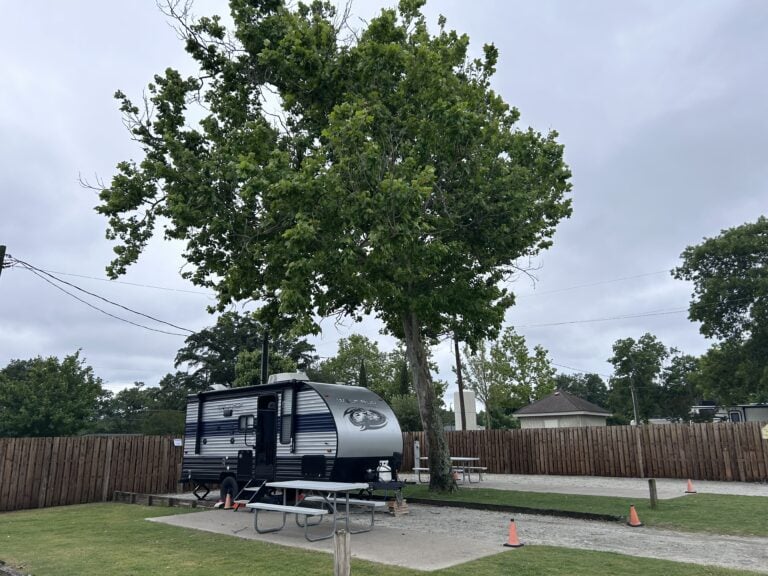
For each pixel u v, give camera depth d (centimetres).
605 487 1777
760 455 1912
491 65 1617
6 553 938
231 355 5422
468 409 3794
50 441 1777
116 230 1459
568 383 9400
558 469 2345
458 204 1455
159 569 773
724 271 3981
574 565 746
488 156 1477
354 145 1165
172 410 5453
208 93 1530
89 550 936
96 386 4353
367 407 1388
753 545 890
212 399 1622
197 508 1514
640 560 771
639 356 6631
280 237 1261
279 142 1488
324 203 1125
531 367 4444
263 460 1464
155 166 1333
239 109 1505
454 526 1118
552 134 1609
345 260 1124
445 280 1528
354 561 794
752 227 3906
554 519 1193
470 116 1299
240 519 1264
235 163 1280
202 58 1481
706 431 2027
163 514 1398
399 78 1404
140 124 1452
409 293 1488
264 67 1437
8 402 3981
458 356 3406
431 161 1439
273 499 1375
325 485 1045
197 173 1330
